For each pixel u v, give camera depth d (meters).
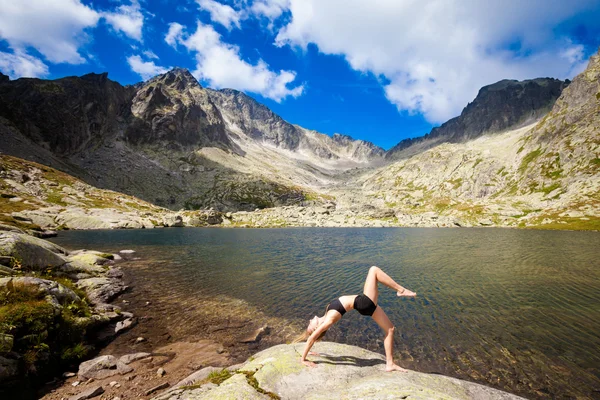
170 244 59.62
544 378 12.80
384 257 46.28
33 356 11.34
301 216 164.25
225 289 26.34
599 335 17.17
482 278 31.70
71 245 51.25
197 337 16.50
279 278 30.98
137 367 12.87
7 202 90.19
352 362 7.65
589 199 149.88
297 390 6.10
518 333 17.53
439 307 22.28
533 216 150.00
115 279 27.69
